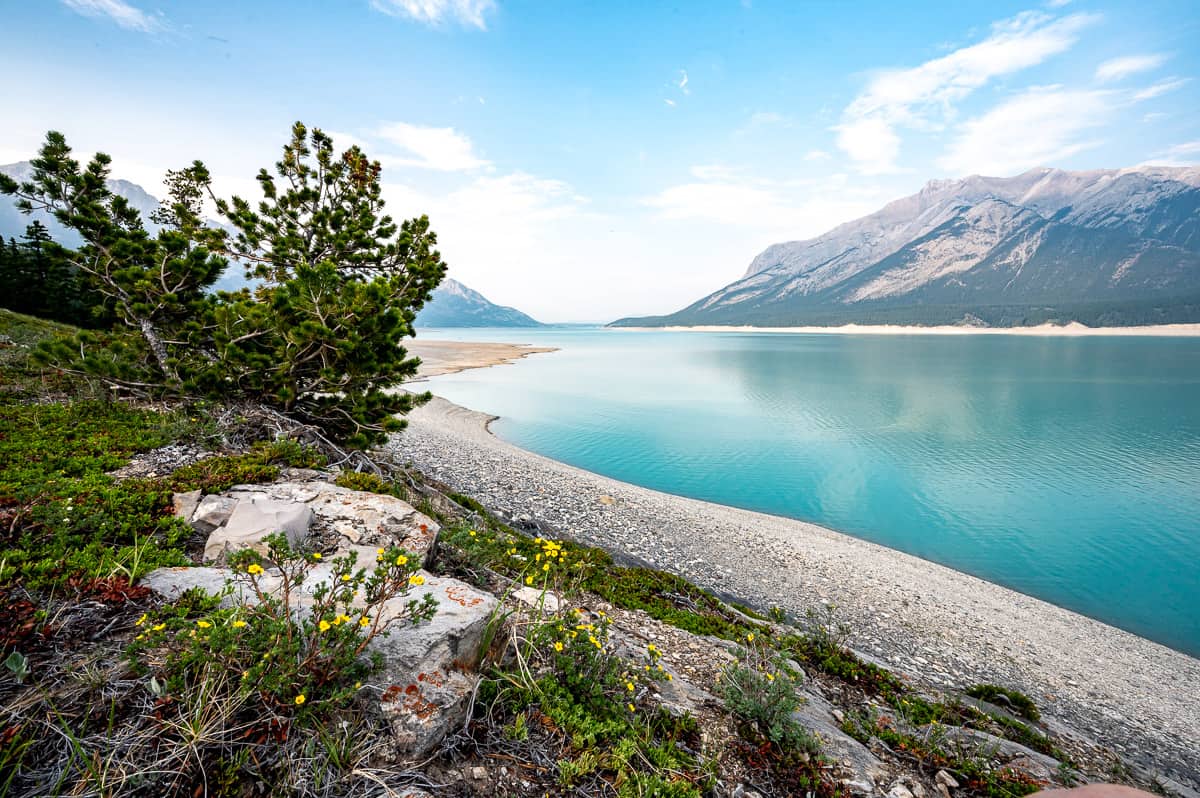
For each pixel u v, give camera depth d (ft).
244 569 12.80
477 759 12.08
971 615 62.59
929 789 18.24
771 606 54.49
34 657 11.18
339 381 39.88
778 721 18.04
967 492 119.85
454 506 45.96
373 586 12.98
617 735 14.35
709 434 166.30
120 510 21.86
